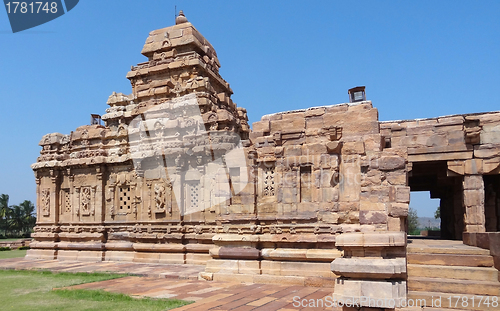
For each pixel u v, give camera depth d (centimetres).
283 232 1496
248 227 1545
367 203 1129
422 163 1806
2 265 2252
